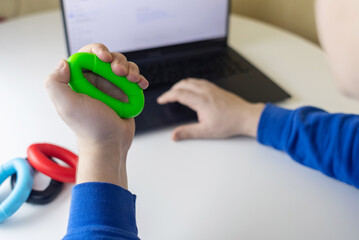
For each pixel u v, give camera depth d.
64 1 0.72
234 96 0.67
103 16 0.76
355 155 0.53
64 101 0.39
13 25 0.98
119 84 0.42
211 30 0.88
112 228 0.36
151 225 0.46
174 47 0.86
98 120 0.40
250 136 0.64
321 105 0.71
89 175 0.40
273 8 1.12
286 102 0.72
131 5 0.77
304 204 0.51
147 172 0.55
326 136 0.56
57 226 0.46
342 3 0.31
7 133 0.61
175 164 0.56
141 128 0.62
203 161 0.57
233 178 0.54
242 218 0.48
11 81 0.75
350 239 0.46
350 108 0.70
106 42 0.79
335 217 0.49
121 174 0.44
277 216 0.49
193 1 0.82
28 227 0.45
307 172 0.56
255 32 1.00
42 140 0.60
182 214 0.48
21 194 0.46
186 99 0.66
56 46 0.89
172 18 0.83
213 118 0.62
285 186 0.54
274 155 0.60
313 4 1.05
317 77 0.81
